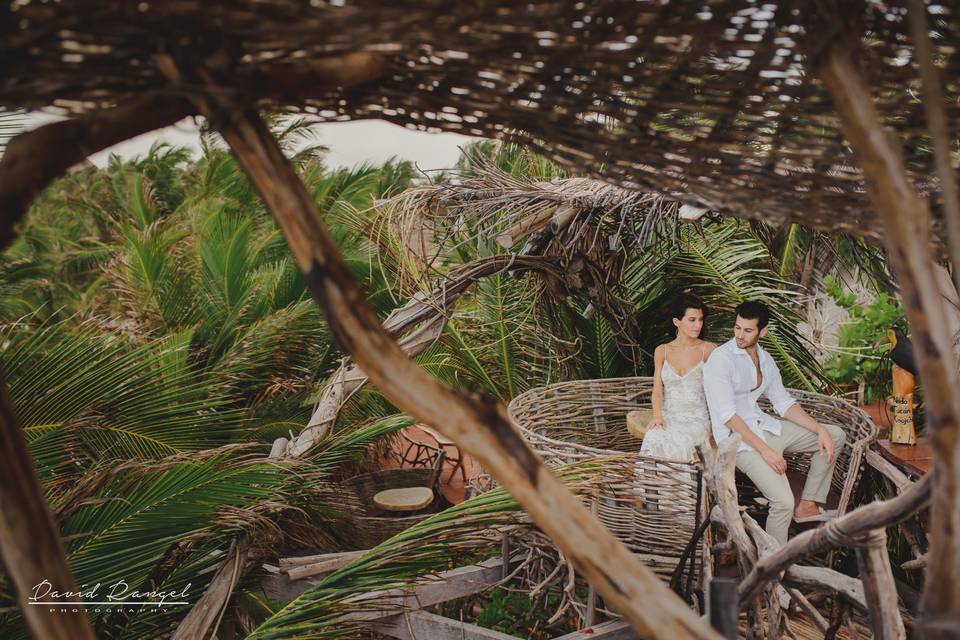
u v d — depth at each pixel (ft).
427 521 10.03
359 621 10.78
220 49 3.31
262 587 13.78
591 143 4.52
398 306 23.68
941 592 3.00
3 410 3.53
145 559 11.16
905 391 12.99
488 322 23.06
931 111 3.02
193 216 32.81
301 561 13.93
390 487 22.16
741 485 16.06
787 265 21.81
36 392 12.50
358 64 3.85
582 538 3.62
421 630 11.84
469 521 9.87
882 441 13.46
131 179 46.91
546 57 3.86
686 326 15.51
